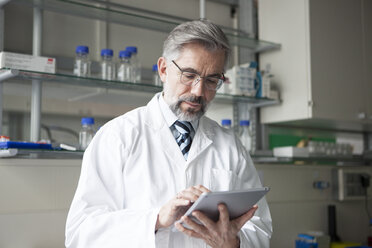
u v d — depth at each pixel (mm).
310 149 2469
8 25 1817
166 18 2270
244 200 1042
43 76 1642
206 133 1375
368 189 2764
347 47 2428
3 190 1541
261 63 2520
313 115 2217
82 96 1959
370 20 2588
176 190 1251
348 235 2676
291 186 2418
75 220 1165
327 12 2342
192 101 1198
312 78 2230
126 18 1947
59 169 1678
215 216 1071
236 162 1399
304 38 2268
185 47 1182
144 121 1314
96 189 1181
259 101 2338
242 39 2248
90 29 2025
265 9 2484
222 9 2496
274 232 2320
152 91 1996
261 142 2516
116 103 2051
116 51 2090
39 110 1826
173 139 1299
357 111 2439
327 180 2609
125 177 1231
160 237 1150
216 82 1230
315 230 2506
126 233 1102
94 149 1233
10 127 1791
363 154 2951
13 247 1554
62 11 1862
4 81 1769
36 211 1611
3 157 1545
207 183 1309
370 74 2541
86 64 1819
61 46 1947
